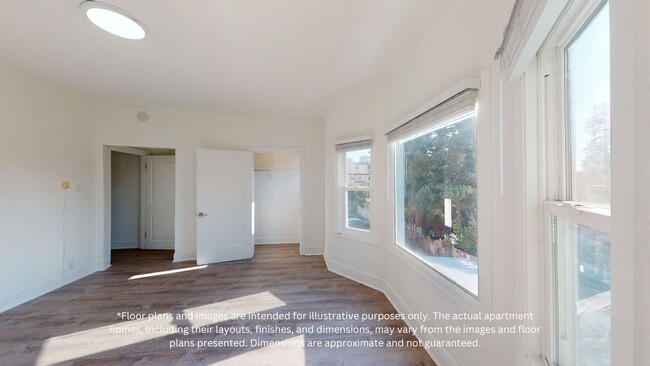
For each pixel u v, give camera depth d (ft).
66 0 5.12
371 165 9.88
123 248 16.24
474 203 4.86
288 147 14.71
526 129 3.27
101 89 10.21
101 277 11.15
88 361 5.82
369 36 6.35
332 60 7.66
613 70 1.53
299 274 11.51
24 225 8.81
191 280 10.81
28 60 7.74
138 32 6.22
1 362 5.78
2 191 8.20
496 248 4.01
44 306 8.45
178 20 5.74
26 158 8.89
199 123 13.79
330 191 12.16
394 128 7.94
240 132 14.32
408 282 7.38
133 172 16.37
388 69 8.29
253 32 6.23
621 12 1.46
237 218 13.98
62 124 10.25
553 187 3.16
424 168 6.81
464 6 4.88
